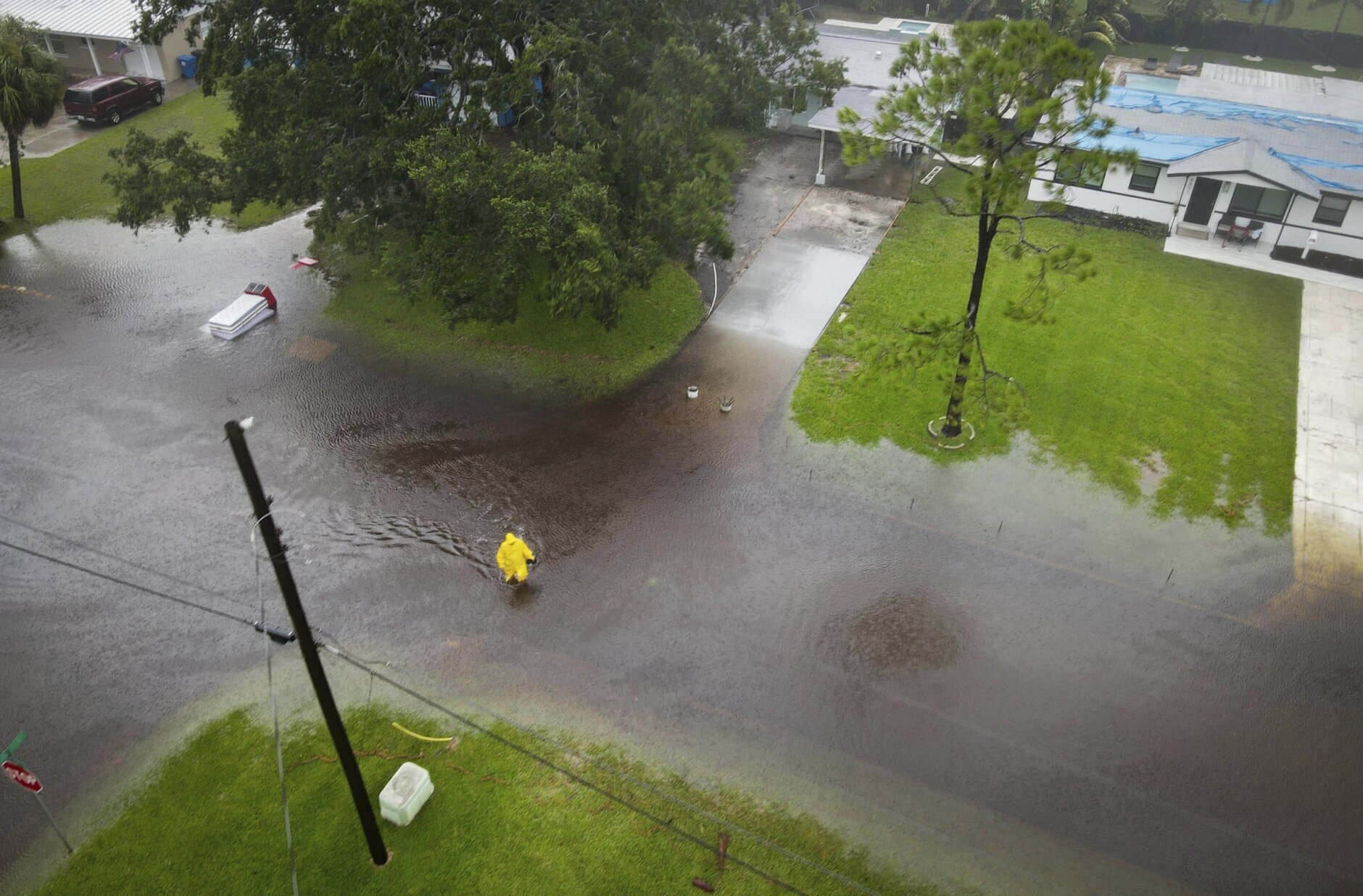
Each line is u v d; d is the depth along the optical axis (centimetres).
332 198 2694
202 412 2664
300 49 2853
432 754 1761
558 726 1817
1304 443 2511
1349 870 1580
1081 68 1922
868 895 1538
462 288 2548
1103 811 1672
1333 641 1984
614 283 2434
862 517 2298
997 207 2031
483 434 2578
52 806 1692
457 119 2694
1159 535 2244
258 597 2098
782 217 3681
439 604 2080
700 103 2744
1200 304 3086
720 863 1572
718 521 2286
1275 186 3306
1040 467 2439
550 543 2228
